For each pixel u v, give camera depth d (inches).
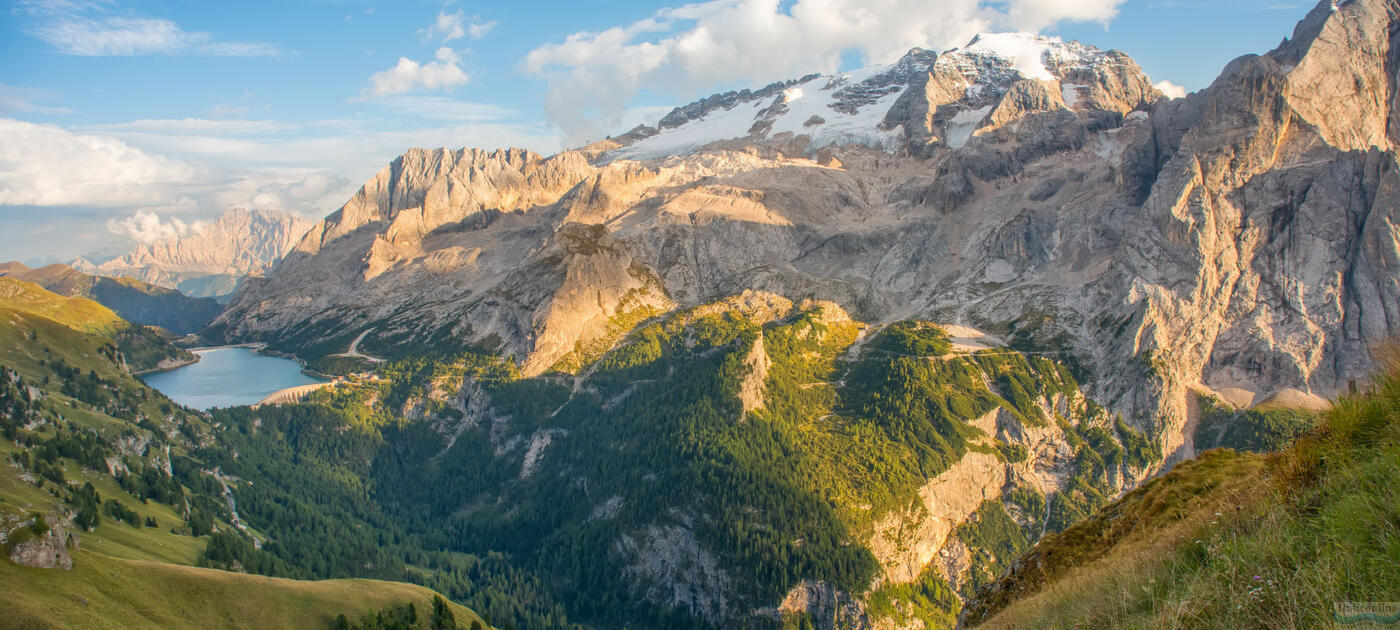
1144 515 1814.7
